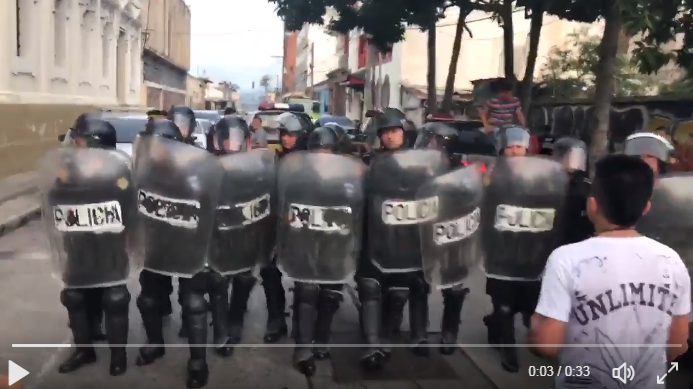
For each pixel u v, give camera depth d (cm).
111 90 1927
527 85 1139
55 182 369
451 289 450
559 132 1386
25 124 1308
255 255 424
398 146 419
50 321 513
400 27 922
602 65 902
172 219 375
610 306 220
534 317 233
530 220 411
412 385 411
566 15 880
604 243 225
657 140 403
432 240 405
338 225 393
